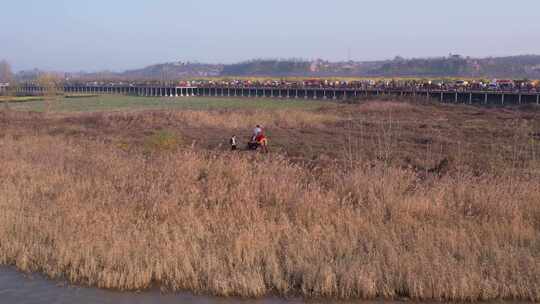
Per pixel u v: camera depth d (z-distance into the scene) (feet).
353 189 59.26
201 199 57.57
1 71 621.72
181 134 136.67
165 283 41.70
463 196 56.34
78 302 39.17
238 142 126.00
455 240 45.91
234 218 51.85
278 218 52.54
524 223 50.55
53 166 73.61
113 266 43.32
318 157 96.32
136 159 77.56
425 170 80.59
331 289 40.04
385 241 45.39
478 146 113.50
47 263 44.98
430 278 39.96
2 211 54.03
